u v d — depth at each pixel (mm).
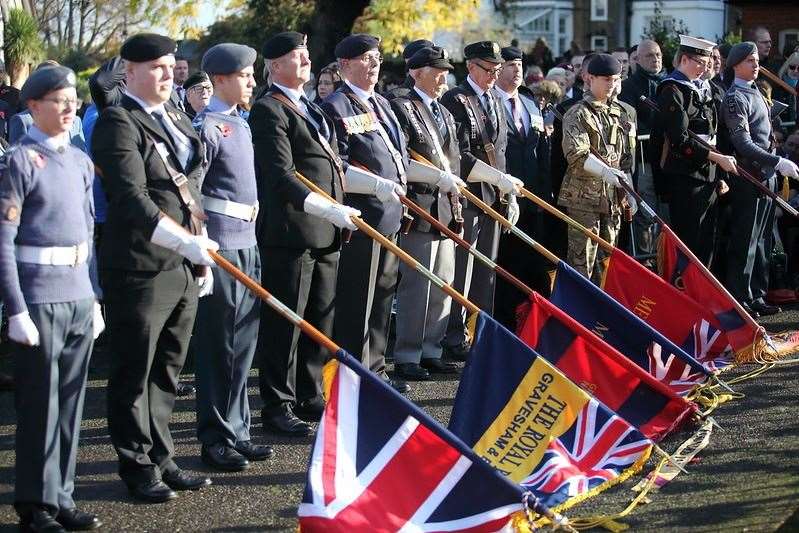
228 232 5762
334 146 6441
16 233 4691
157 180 5184
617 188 8156
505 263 8453
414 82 7578
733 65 9250
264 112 6121
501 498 4734
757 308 9320
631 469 5582
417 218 7395
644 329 7016
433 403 6980
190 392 7293
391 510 4691
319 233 6266
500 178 7766
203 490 5512
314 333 4918
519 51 8328
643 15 34125
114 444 5406
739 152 9062
